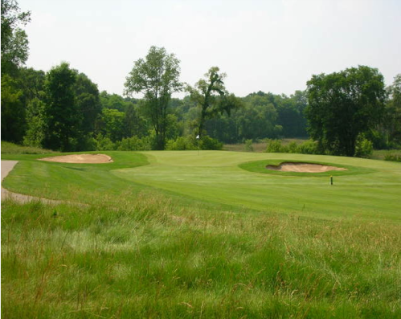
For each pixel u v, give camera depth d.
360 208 13.54
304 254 5.41
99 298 3.84
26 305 3.45
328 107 60.69
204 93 65.00
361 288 4.49
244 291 4.09
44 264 4.47
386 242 7.12
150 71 61.66
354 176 26.59
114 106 108.75
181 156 36.84
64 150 58.66
